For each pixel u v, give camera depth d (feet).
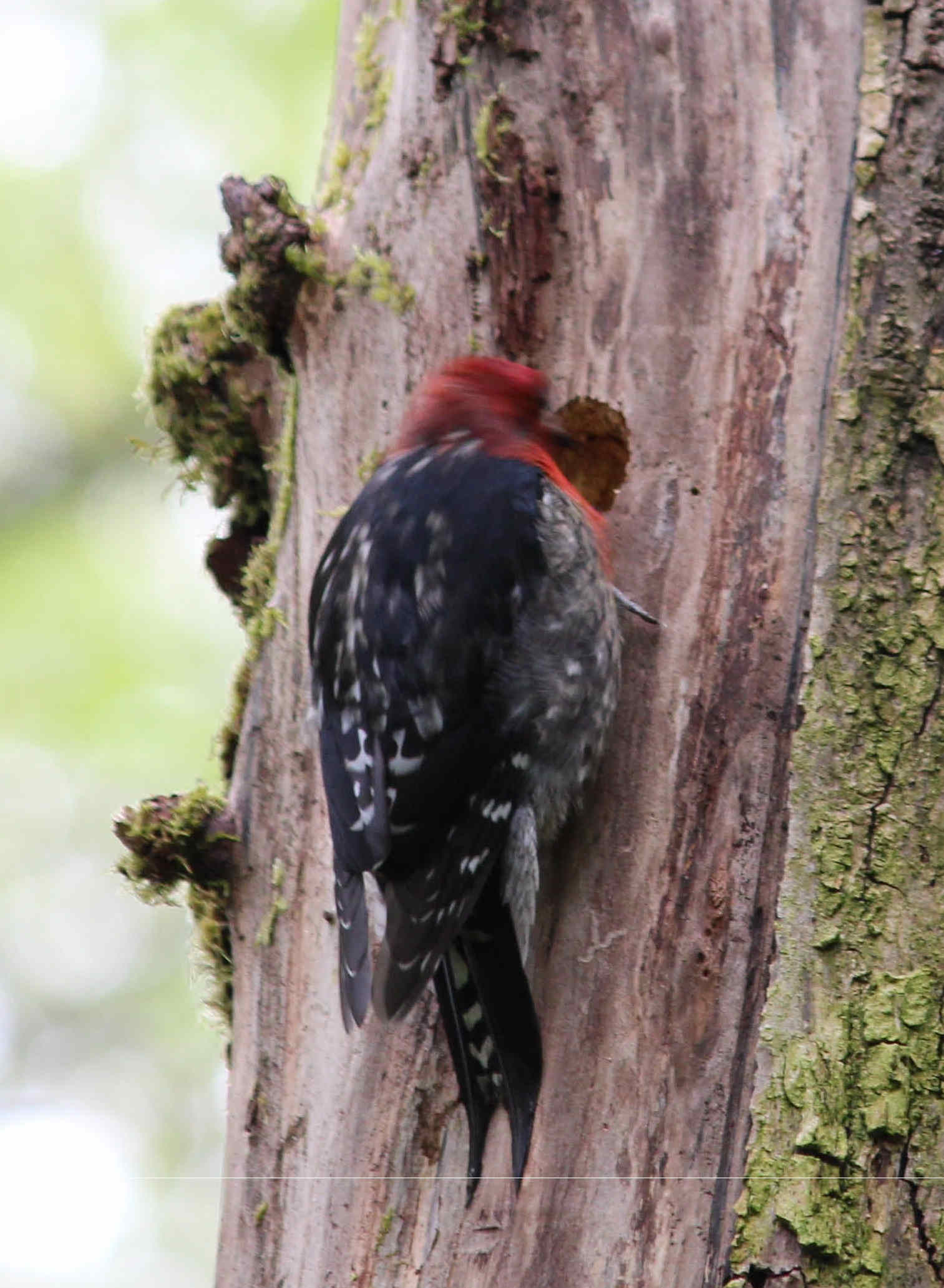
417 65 27.37
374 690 24.93
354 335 27.53
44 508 45.27
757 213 25.76
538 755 24.49
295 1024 25.61
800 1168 21.50
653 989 23.08
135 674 41.04
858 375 24.79
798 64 26.14
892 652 23.73
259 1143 25.45
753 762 23.61
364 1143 24.02
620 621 25.08
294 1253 24.47
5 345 45.83
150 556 44.24
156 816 26.94
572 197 26.58
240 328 28.84
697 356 25.63
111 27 45.96
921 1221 21.44
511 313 26.71
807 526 24.35
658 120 26.32
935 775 23.26
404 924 23.34
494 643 24.68
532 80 26.81
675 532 25.16
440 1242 23.09
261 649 28.09
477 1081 23.09
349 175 28.43
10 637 41.81
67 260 45.39
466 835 24.14
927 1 26.18
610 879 23.88
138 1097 45.57
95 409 46.09
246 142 44.42
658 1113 22.45
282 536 28.60
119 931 46.60
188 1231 43.14
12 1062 45.42
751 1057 22.29
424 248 27.12
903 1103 21.83
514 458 26.02
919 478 24.47
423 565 25.16
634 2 26.58
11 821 42.78
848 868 22.82
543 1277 22.22
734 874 23.25
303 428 28.19
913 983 22.35
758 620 24.22
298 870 26.30
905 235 25.32
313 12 44.50
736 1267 21.29
